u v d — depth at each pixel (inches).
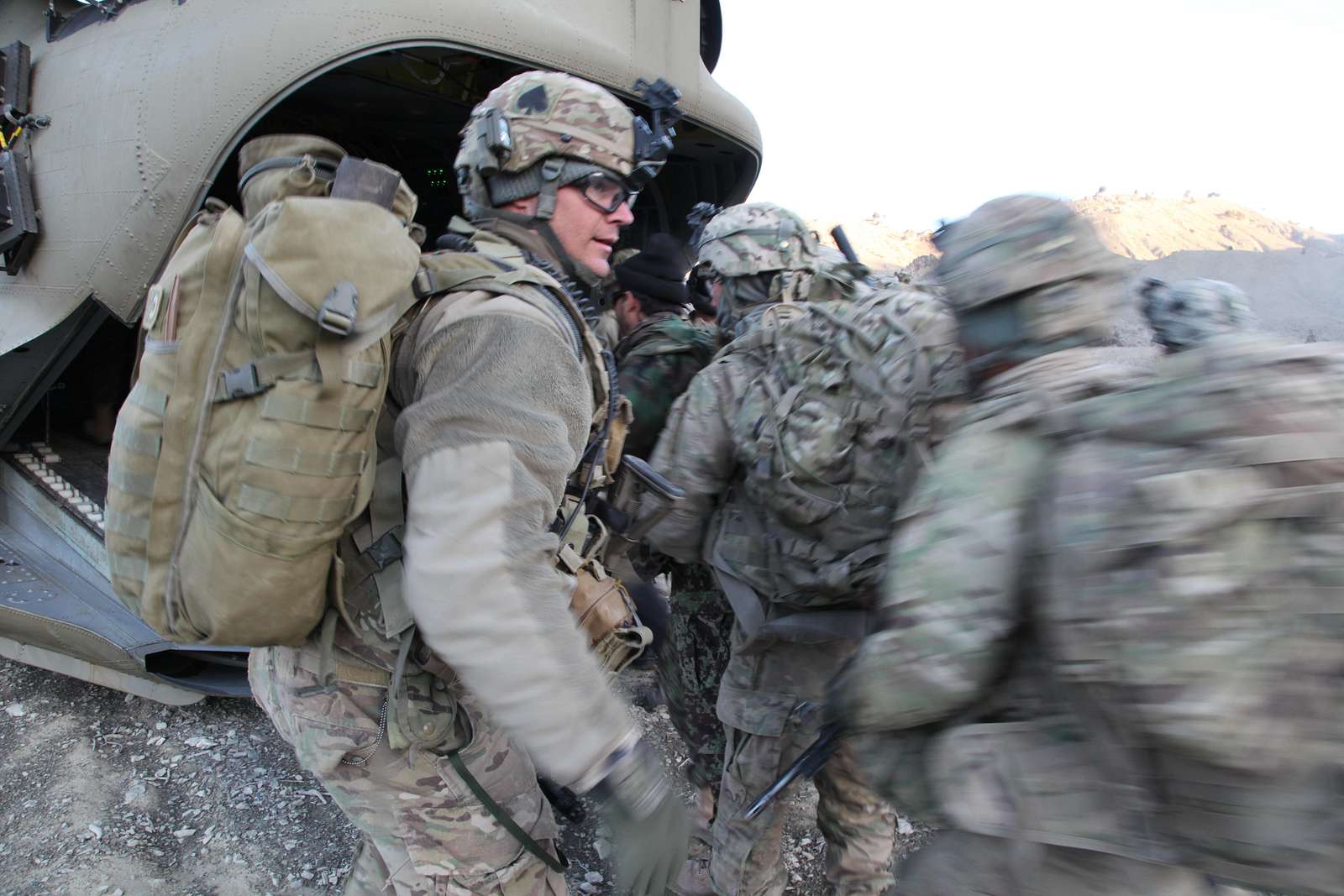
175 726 124.3
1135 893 43.2
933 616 44.7
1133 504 38.7
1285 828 37.1
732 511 80.1
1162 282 108.3
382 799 59.9
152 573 51.4
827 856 86.9
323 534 48.6
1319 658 36.9
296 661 57.9
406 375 51.8
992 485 44.5
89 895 92.7
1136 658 37.6
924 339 67.0
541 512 47.8
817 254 90.5
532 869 63.9
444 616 44.9
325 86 148.6
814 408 71.1
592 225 62.8
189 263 50.8
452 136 176.6
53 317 120.0
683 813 49.3
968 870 48.6
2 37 140.3
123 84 112.9
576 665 46.2
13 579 129.3
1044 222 48.2
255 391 46.8
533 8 124.0
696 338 97.7
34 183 123.0
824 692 78.5
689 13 143.7
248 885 95.9
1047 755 43.8
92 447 154.7
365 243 47.9
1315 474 37.5
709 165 173.6
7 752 117.3
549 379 49.9
